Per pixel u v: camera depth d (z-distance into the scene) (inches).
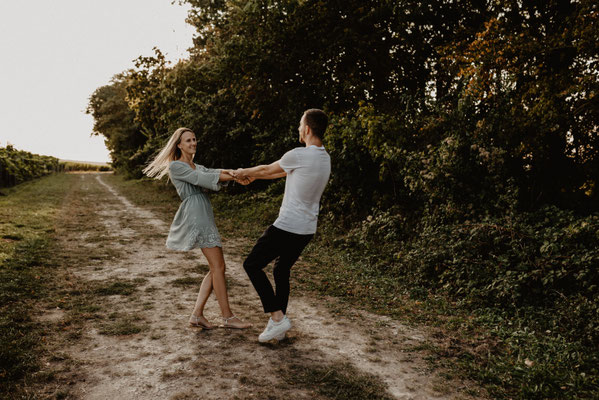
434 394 106.8
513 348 134.3
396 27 402.3
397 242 263.4
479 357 128.3
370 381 111.8
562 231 188.1
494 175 236.5
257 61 427.5
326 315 166.7
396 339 142.8
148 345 130.3
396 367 121.4
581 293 165.2
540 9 316.2
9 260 222.2
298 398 102.3
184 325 148.3
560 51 283.4
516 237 198.8
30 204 504.1
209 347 129.8
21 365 111.4
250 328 147.3
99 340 133.0
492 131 247.6
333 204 350.9
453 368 120.8
